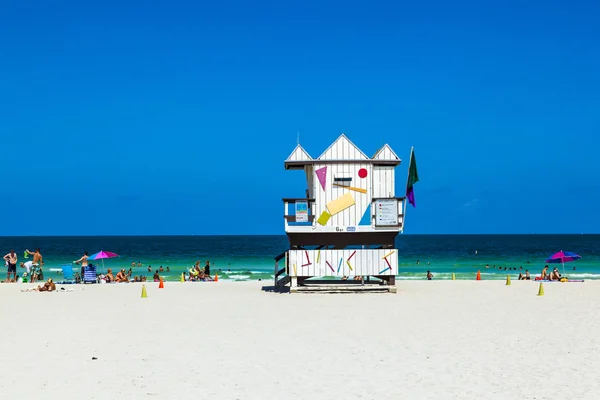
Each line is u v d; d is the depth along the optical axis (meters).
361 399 8.91
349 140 25.94
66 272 36.03
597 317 18.03
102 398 9.02
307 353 12.43
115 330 15.70
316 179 25.80
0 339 14.32
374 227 25.61
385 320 17.39
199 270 39.78
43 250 127.00
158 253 110.75
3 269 58.03
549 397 8.95
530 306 21.06
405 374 10.50
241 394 9.23
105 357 12.09
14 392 9.38
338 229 25.66
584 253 108.94
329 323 16.81
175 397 9.09
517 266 69.94
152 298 24.56
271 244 165.62
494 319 17.58
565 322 16.95
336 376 10.38
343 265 25.94
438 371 10.72
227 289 29.06
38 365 11.35
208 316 18.50
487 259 88.44
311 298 24.03
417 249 130.00
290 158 25.86
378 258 25.98
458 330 15.48
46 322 17.30
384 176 26.11
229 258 91.00
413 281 35.59
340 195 25.80
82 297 25.19
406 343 13.57
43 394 9.26
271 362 11.55
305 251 26.00
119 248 136.62
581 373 10.52
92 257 35.91
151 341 13.95
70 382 10.02
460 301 22.77
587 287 30.06
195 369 10.97
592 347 13.04
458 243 171.75
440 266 69.94
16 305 22.03
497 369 10.87
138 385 9.81
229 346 13.27
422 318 17.83
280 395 9.16
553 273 36.56
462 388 9.51
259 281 37.75
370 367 11.08
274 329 15.73
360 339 14.12
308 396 9.11
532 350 12.70
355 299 23.56
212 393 9.29
